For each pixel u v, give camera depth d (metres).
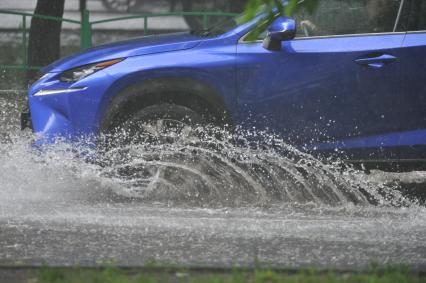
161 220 15.10
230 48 17.27
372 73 17.11
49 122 17.45
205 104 17.36
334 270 10.76
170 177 17.47
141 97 17.31
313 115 17.20
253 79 17.17
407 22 17.38
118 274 10.38
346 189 17.95
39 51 35.31
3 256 12.05
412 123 17.22
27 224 14.51
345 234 14.21
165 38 18.09
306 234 14.12
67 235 13.62
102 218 15.19
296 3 11.24
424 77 17.12
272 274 10.19
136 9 53.75
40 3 36.09
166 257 12.10
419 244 13.46
